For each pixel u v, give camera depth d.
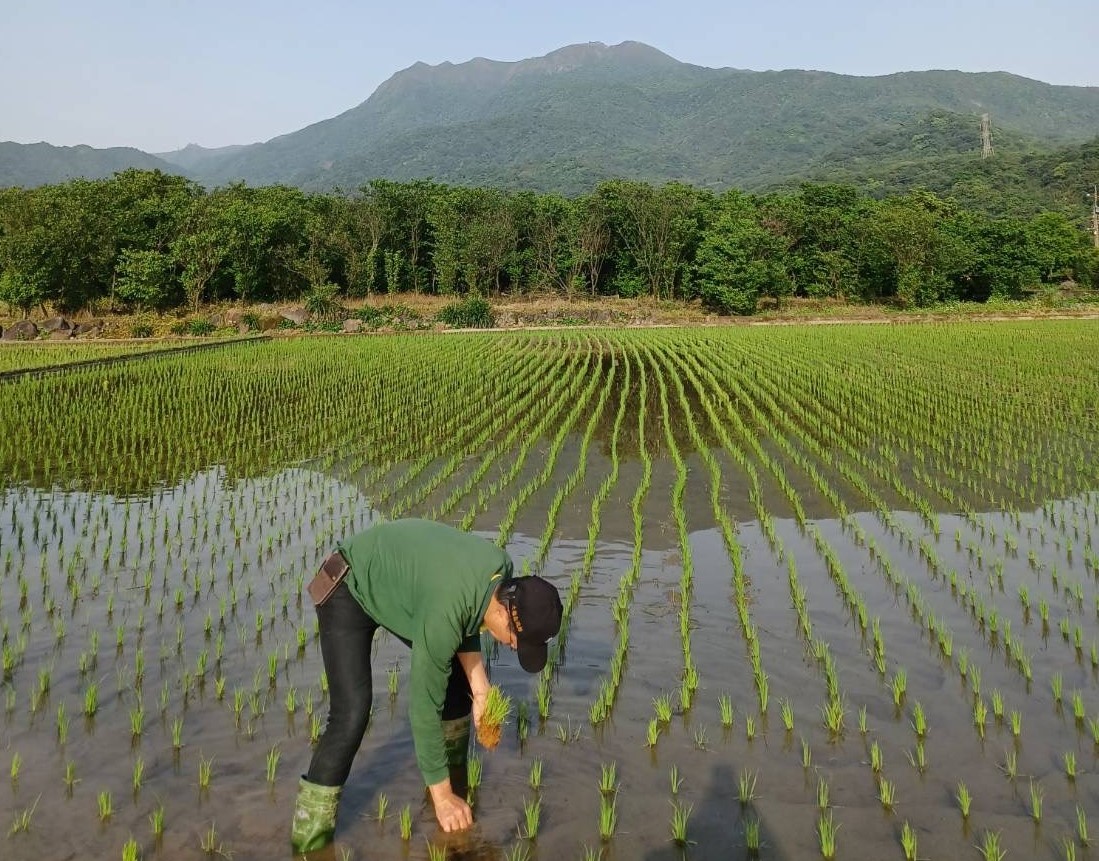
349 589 4.02
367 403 18.00
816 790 4.46
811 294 55.03
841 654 6.13
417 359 26.38
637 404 18.88
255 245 47.44
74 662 5.93
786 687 5.62
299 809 3.93
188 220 46.25
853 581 7.68
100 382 20.66
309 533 9.22
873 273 54.19
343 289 53.50
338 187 56.00
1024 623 6.71
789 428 15.26
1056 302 50.62
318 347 30.48
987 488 11.11
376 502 10.52
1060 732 5.04
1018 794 4.41
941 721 5.18
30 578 7.70
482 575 3.77
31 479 11.69
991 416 16.08
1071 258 60.69
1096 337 30.33
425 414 16.98
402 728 5.05
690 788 4.47
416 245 54.41
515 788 4.46
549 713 5.25
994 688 5.60
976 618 6.80
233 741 4.90
